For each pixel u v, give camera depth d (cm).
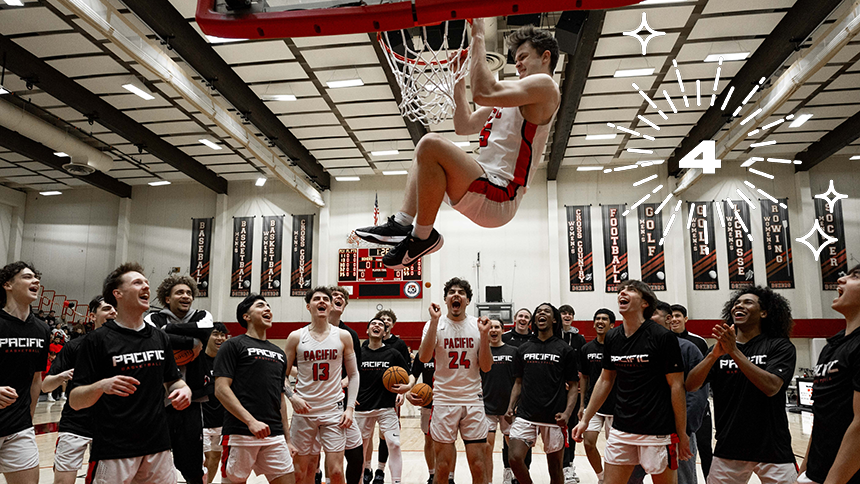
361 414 618
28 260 2098
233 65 1269
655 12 1056
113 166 1888
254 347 432
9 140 1554
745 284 1730
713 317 1731
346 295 600
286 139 1636
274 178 2027
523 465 513
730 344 359
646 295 413
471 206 200
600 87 1355
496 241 1872
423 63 306
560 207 1880
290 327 1912
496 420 623
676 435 381
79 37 1152
